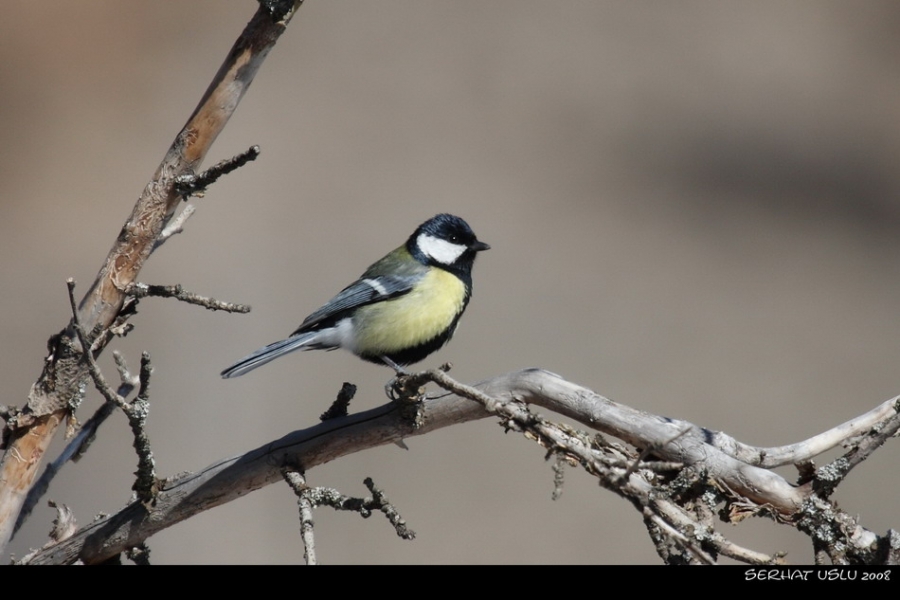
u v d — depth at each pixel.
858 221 16.48
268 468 4.62
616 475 3.64
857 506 11.21
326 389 12.64
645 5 19.97
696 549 3.50
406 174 16.19
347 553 10.80
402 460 12.00
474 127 17.06
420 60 18.30
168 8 18.48
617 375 13.39
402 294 7.28
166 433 11.71
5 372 12.34
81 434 4.82
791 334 14.29
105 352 12.51
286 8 4.05
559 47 18.94
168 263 13.96
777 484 4.07
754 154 17.38
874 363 13.76
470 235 7.65
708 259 15.62
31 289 13.69
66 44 17.70
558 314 14.30
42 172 15.62
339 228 14.98
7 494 4.36
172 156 4.19
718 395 13.11
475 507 11.37
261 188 15.53
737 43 19.27
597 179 16.69
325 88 17.59
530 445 12.29
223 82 4.14
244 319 13.33
